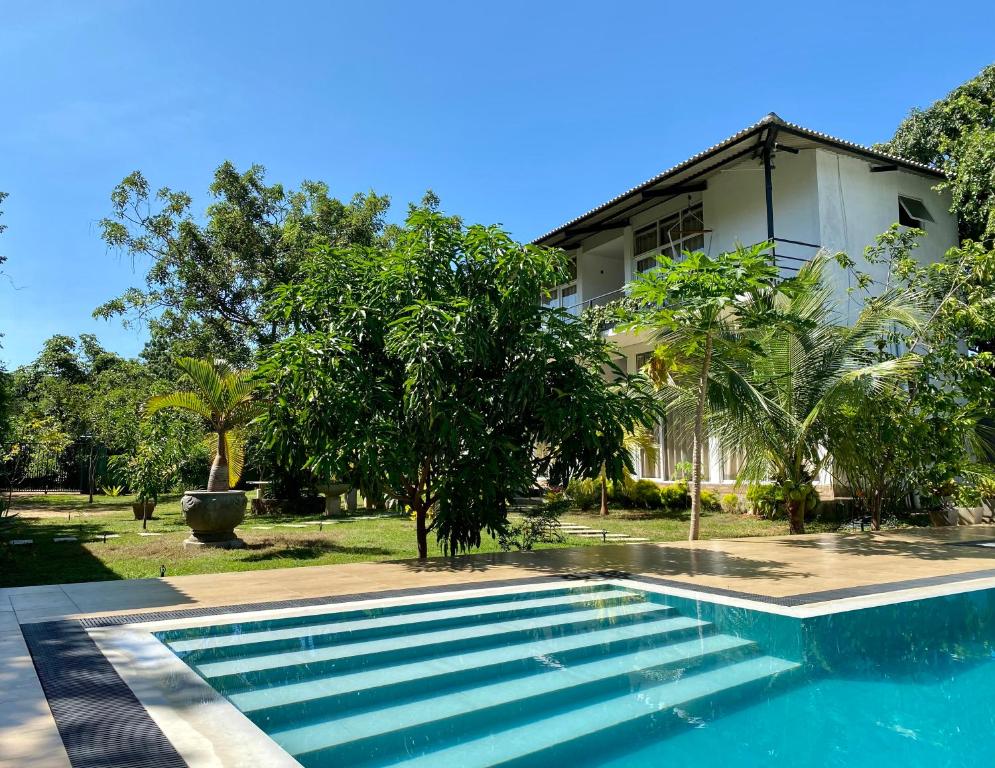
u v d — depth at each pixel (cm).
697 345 970
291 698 333
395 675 371
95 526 1354
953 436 1050
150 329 2025
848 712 333
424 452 773
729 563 720
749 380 1084
